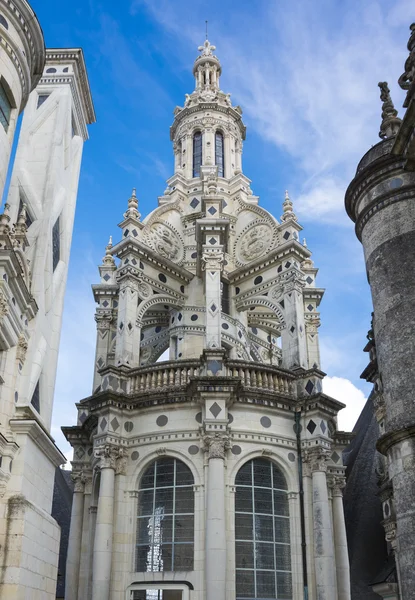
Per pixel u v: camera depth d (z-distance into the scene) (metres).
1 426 16.41
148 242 30.69
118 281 28.27
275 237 30.52
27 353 18.28
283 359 27.05
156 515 22.88
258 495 23.08
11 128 17.72
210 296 25.98
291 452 24.09
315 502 23.09
